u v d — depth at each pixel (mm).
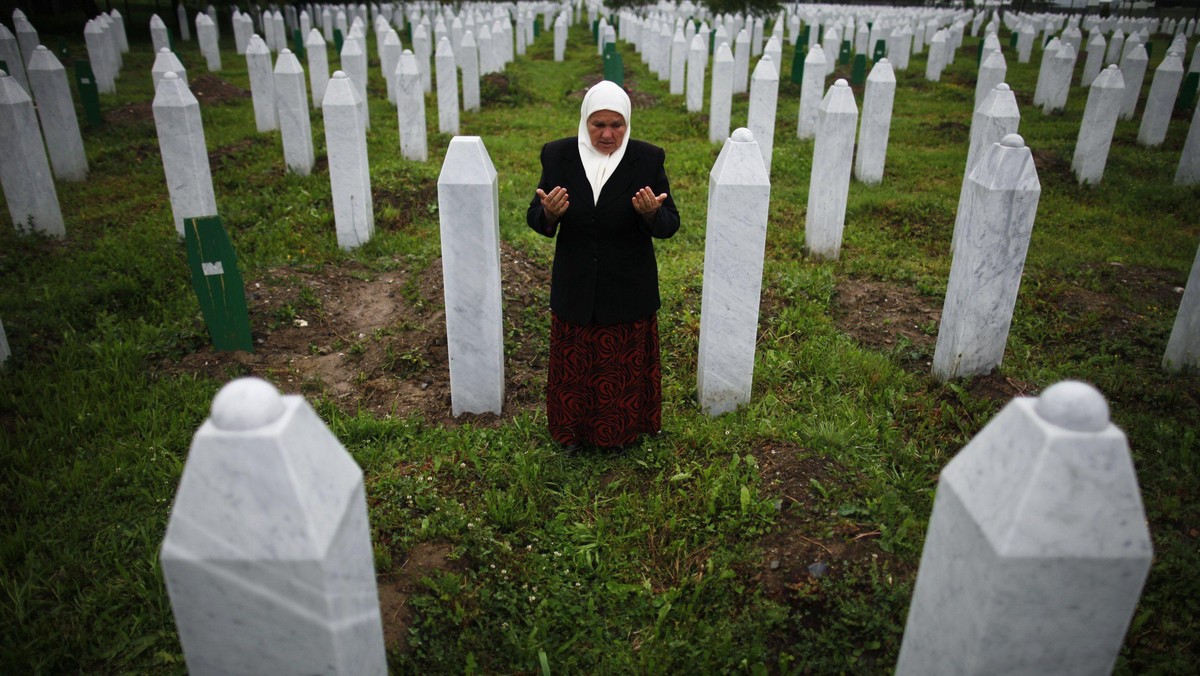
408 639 2836
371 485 3604
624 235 3537
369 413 4328
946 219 7820
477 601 3035
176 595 1661
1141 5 34281
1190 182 8914
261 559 1599
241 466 1559
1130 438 4016
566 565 3293
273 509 1576
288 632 1690
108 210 7766
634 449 4012
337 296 5891
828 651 2824
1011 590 1590
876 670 2752
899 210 8008
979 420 4188
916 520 3367
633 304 3633
